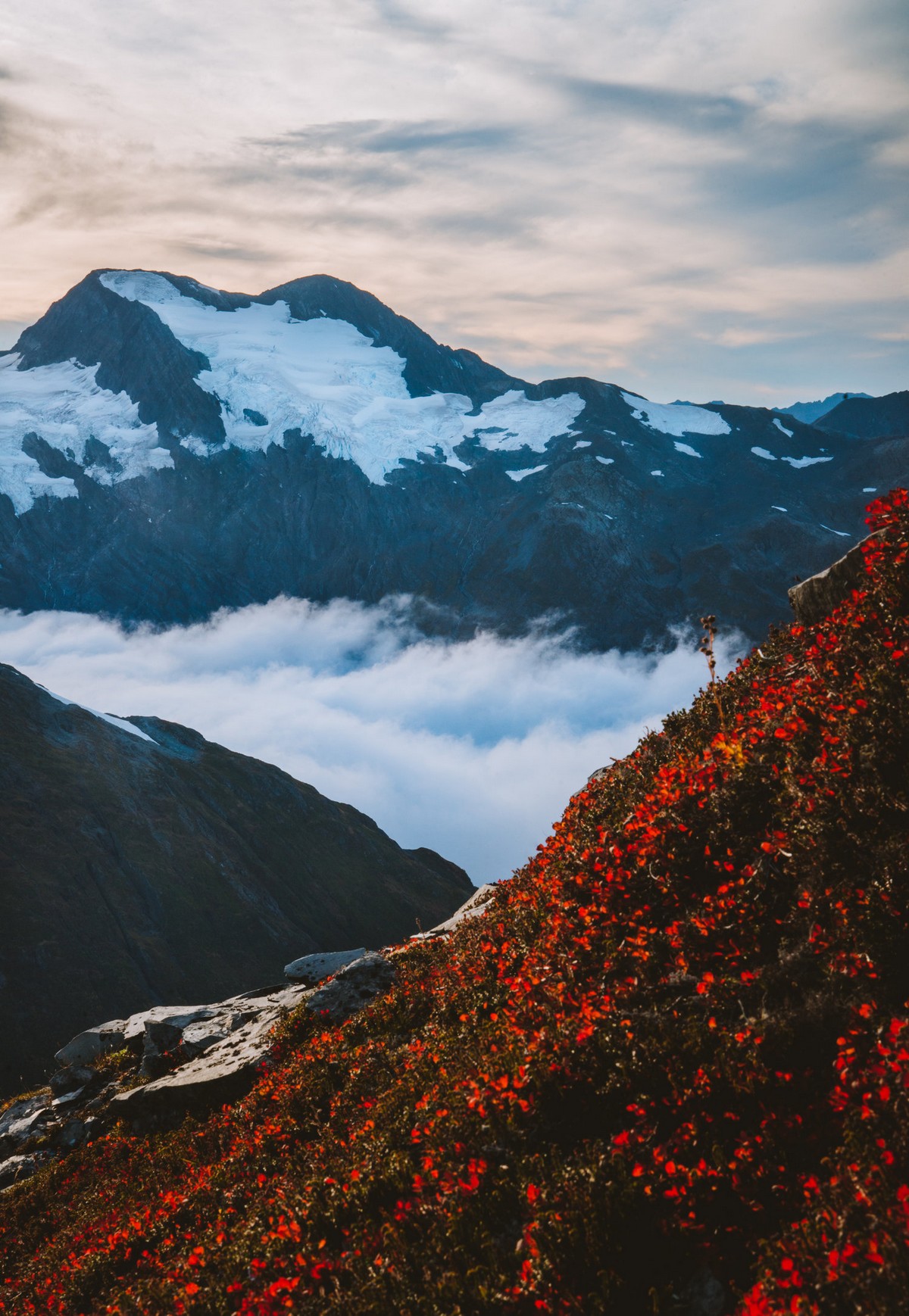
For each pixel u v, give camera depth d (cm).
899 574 829
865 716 705
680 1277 484
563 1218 525
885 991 554
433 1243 582
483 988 1031
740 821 794
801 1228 444
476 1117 684
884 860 612
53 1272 1145
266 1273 712
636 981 723
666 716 1226
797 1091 537
